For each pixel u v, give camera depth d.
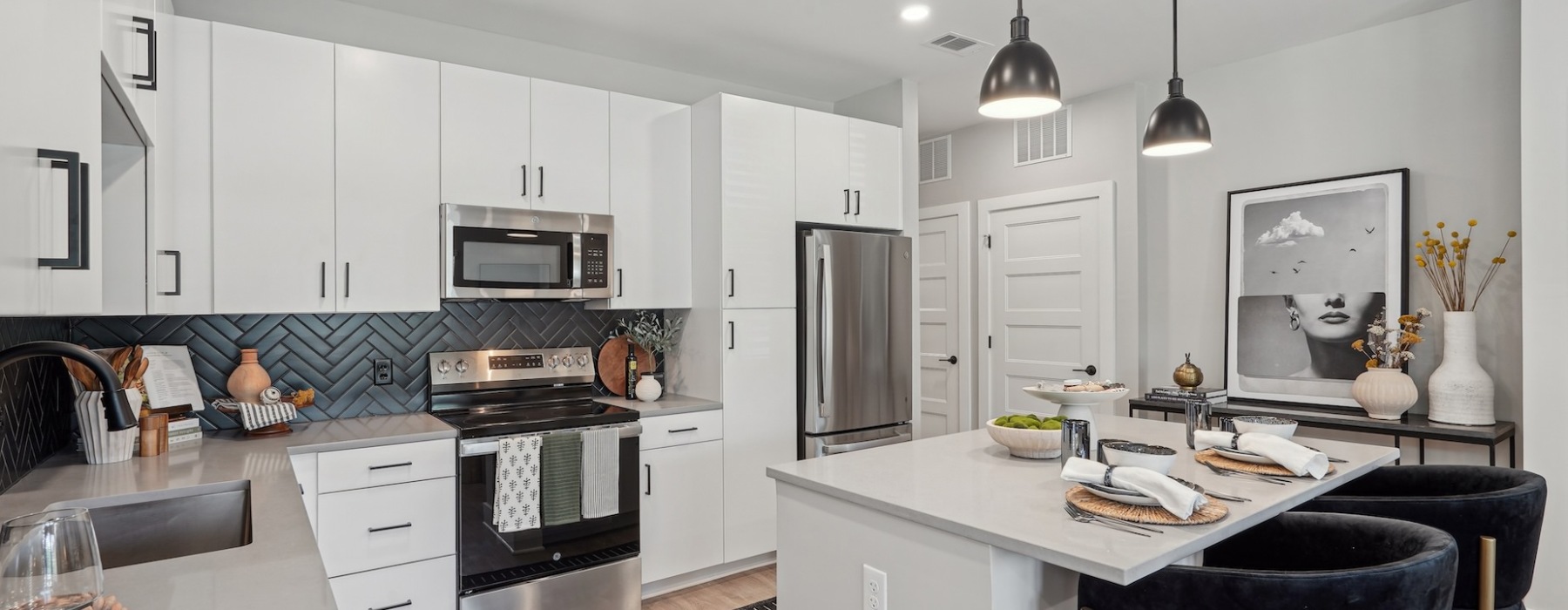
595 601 3.00
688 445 3.33
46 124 0.96
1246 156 3.94
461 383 3.25
